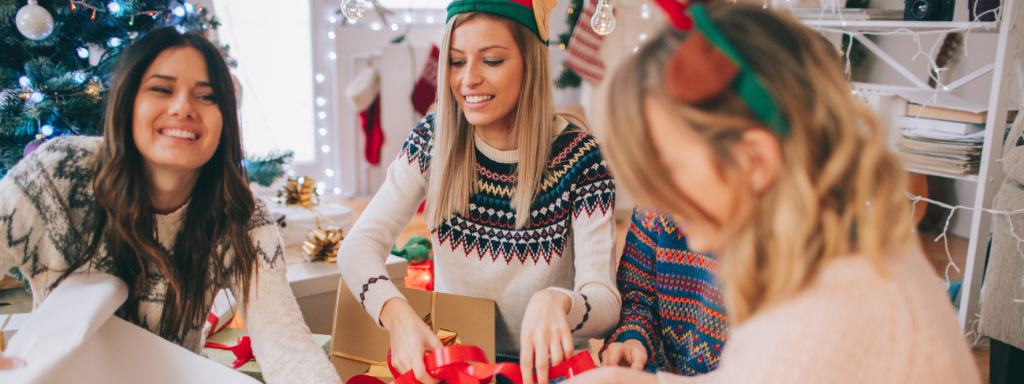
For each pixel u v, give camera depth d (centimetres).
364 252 99
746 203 42
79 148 86
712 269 88
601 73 313
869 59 297
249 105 373
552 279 104
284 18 367
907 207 43
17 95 146
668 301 95
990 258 169
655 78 41
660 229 95
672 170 43
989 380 174
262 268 92
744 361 43
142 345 74
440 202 103
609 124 45
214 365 72
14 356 60
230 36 361
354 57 375
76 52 160
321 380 80
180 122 81
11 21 143
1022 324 160
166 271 88
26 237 82
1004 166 167
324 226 180
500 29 94
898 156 44
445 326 94
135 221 85
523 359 77
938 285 47
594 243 99
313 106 384
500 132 104
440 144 102
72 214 85
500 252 104
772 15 43
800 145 39
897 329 39
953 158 187
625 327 92
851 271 41
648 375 62
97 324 69
